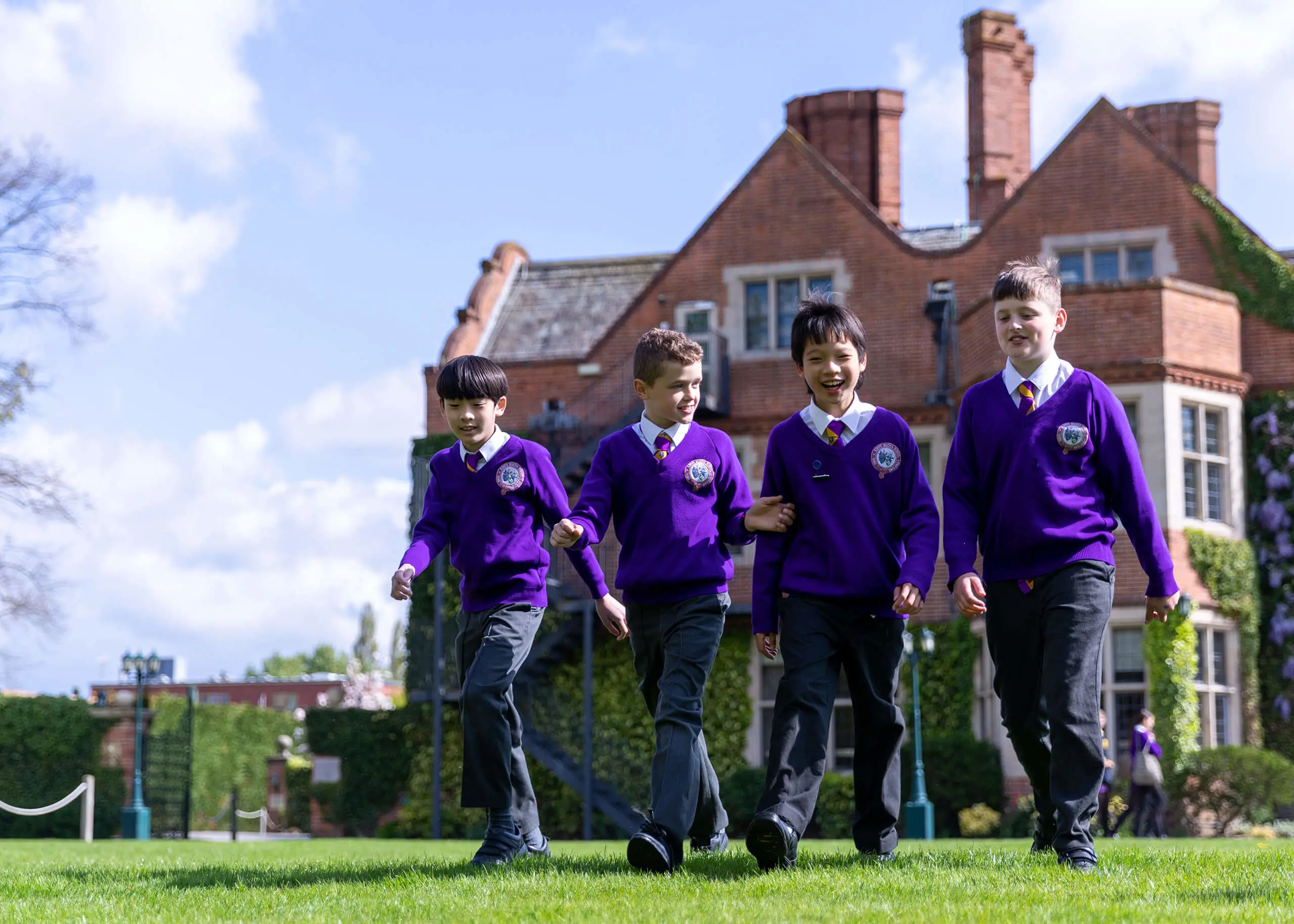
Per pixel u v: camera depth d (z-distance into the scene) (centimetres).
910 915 365
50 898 457
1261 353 2016
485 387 568
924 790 1802
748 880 455
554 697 2058
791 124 2623
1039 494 503
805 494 527
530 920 369
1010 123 2556
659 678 556
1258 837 1728
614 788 1984
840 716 2059
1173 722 1825
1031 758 533
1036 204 2131
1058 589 497
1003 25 2561
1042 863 497
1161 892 414
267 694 5719
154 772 2277
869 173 2578
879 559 521
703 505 545
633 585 542
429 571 2200
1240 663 1922
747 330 2225
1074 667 488
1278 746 1936
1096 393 513
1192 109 2567
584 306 2455
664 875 473
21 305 2366
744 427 2189
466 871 516
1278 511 1948
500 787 555
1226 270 2047
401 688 5725
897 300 2159
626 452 552
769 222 2227
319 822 2295
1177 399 1894
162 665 2312
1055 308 520
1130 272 2098
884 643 529
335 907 406
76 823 2258
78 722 2291
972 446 521
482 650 563
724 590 546
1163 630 1848
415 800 2172
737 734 2067
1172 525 1872
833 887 431
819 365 526
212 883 512
